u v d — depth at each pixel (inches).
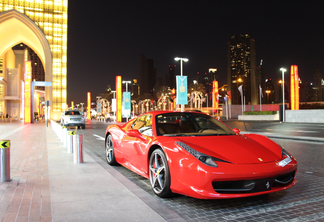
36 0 2452.0
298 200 142.9
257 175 120.3
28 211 121.5
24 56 3804.1
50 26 2484.0
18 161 257.9
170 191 139.1
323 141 443.8
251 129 813.9
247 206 133.2
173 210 127.3
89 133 692.7
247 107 2667.3
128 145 191.2
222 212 124.7
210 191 119.6
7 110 2933.1
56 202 134.3
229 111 2583.7
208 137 154.2
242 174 118.4
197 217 118.5
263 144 152.3
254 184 122.0
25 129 871.7
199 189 121.5
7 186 164.7
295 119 1244.5
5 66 3019.2
